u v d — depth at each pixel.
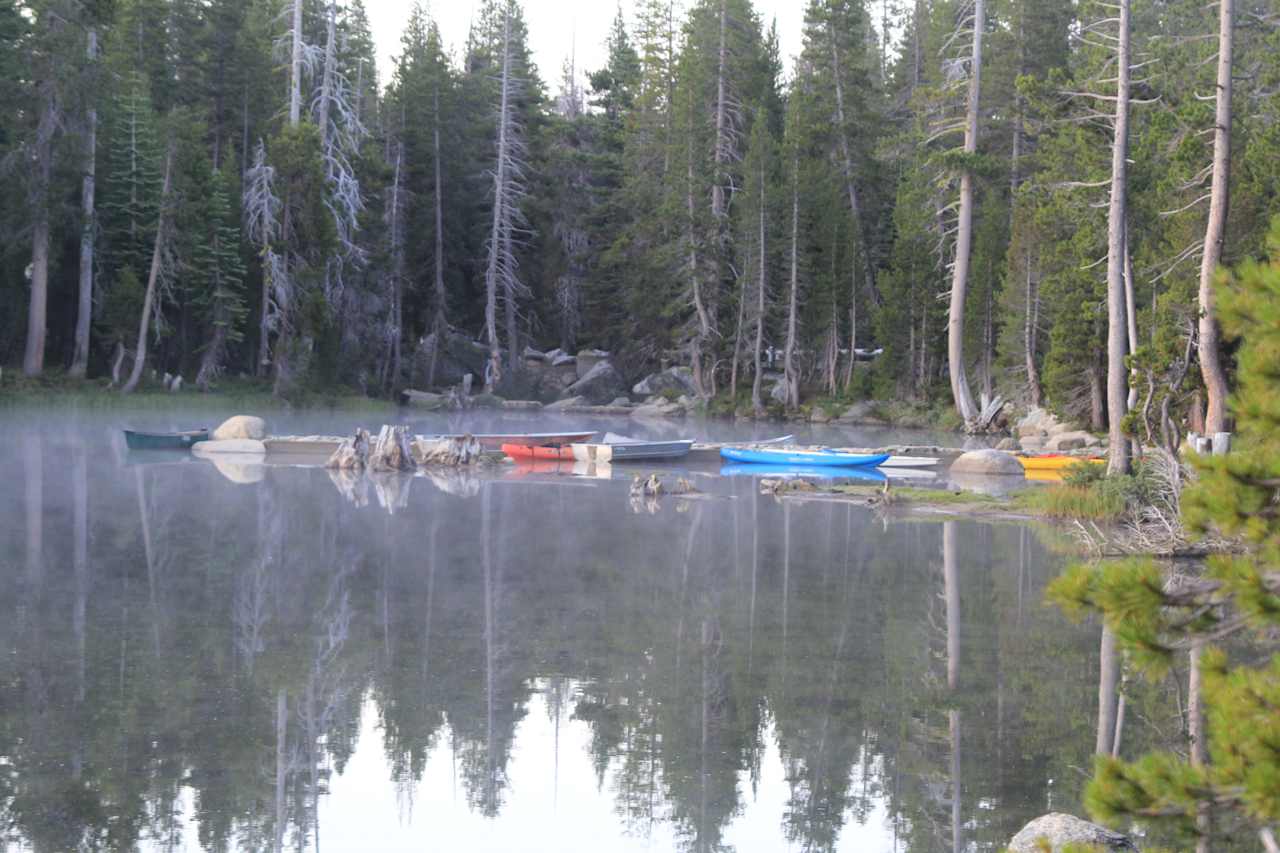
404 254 77.19
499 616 16.14
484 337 82.69
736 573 19.55
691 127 71.94
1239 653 13.59
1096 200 40.12
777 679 13.16
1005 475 37.66
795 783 10.05
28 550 20.48
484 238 80.69
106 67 58.25
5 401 53.78
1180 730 11.38
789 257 69.75
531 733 11.30
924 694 12.65
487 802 9.59
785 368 69.75
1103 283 40.09
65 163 56.09
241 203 65.00
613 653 14.22
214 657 13.71
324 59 67.19
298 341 61.69
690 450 41.75
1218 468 4.82
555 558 20.81
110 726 11.16
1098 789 4.72
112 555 20.20
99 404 56.00
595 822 9.24
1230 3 25.62
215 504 27.17
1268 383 4.77
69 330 63.72
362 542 22.17
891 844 8.80
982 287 62.44
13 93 54.06
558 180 83.06
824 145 75.38
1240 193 34.66
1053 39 63.31
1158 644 4.84
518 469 37.84
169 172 59.47
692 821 9.27
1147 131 39.94
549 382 77.56
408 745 10.91
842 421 66.00
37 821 8.92
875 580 19.03
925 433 57.53
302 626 15.35
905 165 74.81
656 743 11.07
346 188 64.31
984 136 59.88
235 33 71.38
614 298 79.56
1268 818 4.24
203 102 70.25
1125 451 27.73
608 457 40.31
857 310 72.31
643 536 23.48
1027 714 11.96
